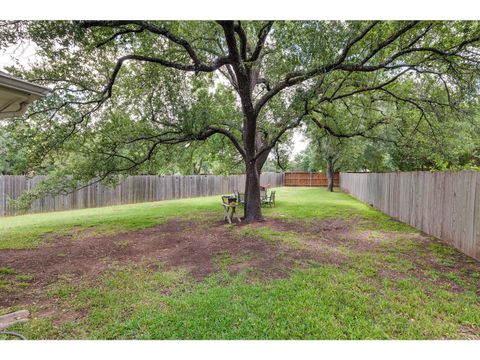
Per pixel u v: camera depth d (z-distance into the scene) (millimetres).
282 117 6281
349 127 8797
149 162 8266
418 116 7691
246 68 6895
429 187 5867
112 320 2580
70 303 2936
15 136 6508
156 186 14523
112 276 3699
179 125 6773
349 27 4453
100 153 7180
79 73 6188
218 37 7199
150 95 6914
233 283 3359
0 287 3387
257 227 6754
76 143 7047
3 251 5000
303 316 2564
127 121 7352
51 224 7652
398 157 12070
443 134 7371
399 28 4883
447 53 4902
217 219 8188
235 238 5703
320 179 25578
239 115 8711
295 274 3607
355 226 6875
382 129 9078
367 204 11289
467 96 5531
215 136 9609
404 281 3324
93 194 11945
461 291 3104
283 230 6391
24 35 4195
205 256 4547
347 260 4168
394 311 2652
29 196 7289
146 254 4742
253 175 7645
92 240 5789
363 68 5191
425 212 6062
